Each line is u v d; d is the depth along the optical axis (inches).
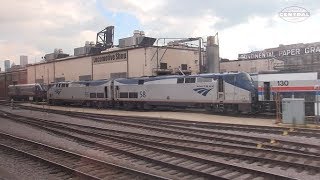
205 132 832.3
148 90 1589.6
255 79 1318.9
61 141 750.5
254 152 574.6
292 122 949.8
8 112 1587.1
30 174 472.1
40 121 1147.3
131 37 2233.0
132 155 559.5
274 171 455.8
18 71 3351.4
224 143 669.9
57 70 2716.5
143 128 948.6
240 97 1286.9
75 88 1999.3
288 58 2957.7
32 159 553.3
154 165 500.4
